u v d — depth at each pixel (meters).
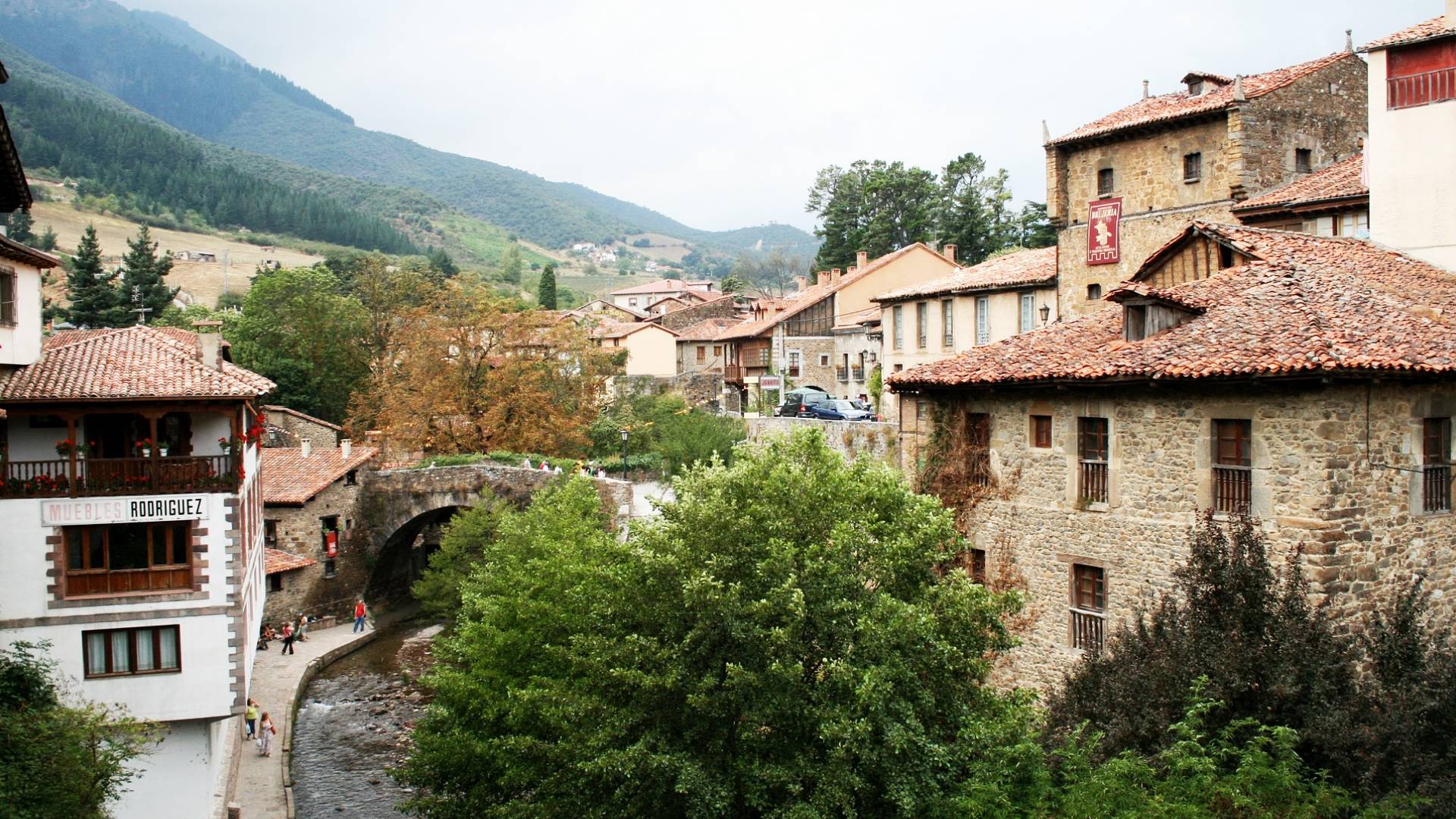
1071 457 22.91
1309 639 17.23
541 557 29.52
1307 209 29.70
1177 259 24.91
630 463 64.12
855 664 17.94
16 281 28.50
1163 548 20.95
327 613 55.12
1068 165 39.69
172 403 29.28
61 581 28.58
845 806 16.94
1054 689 23.14
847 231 107.56
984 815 16.66
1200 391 20.28
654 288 163.12
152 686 29.27
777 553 18.39
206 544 29.66
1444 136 24.05
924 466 26.47
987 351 25.39
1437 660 17.73
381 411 67.69
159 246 164.25
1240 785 15.62
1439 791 15.27
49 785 20.86
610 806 19.02
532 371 65.31
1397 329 19.19
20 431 29.78
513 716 22.25
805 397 58.06
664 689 18.58
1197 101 35.72
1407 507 19.55
